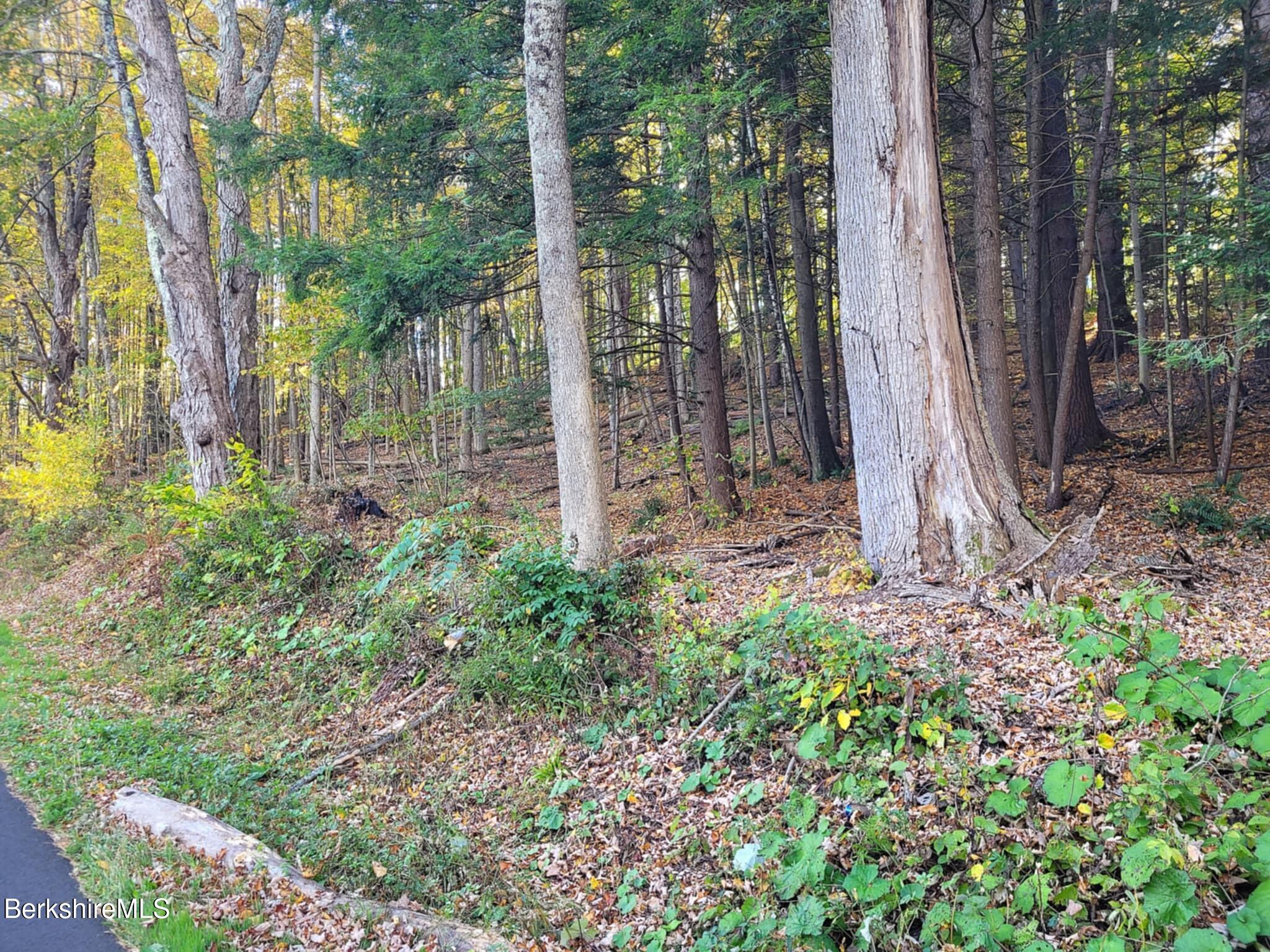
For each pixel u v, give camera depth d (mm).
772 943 3723
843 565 8781
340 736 7723
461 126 11594
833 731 4941
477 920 4668
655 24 10836
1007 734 4559
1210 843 3266
